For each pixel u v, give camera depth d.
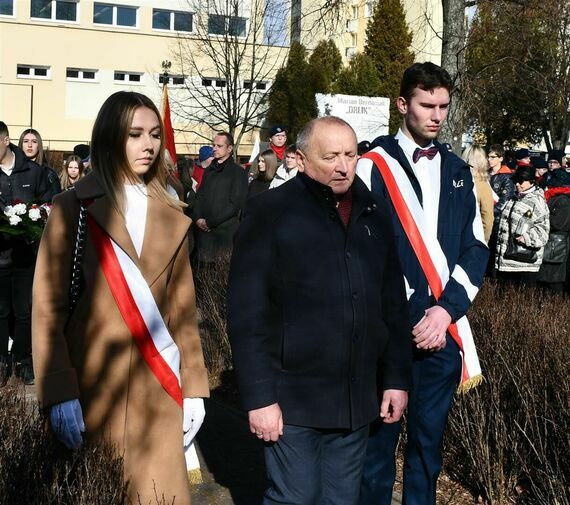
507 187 10.05
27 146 8.09
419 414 3.60
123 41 35.22
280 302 2.90
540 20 18.25
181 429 2.96
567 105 24.42
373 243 3.01
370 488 3.46
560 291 8.66
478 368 3.68
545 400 4.04
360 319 2.91
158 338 2.91
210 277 7.54
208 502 4.21
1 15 33.47
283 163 9.50
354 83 30.91
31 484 2.61
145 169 2.96
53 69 34.31
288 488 2.90
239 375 2.84
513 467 4.25
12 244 6.18
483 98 13.36
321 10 13.52
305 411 2.87
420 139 3.59
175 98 35.28
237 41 29.81
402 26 31.03
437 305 3.45
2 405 3.06
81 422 2.80
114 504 2.66
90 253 2.88
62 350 2.83
